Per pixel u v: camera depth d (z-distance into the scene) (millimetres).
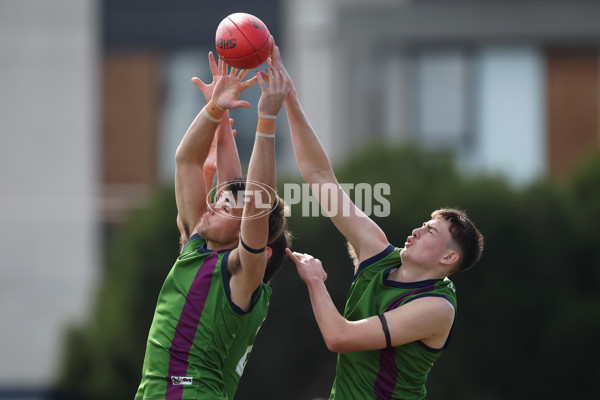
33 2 86250
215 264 14508
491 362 51688
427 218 52031
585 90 83438
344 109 82000
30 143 86125
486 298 52000
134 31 86625
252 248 13914
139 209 57656
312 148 15688
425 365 14969
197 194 15484
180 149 15438
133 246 55750
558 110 83875
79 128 86500
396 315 14438
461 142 82562
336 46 82562
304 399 51844
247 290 14391
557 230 53781
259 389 51719
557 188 55375
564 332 51906
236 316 14398
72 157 86438
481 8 82188
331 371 51812
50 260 81688
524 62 83438
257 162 13820
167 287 14773
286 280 50969
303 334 51562
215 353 14398
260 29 14312
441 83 82750
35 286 80562
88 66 86562
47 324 79562
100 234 82375
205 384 14227
